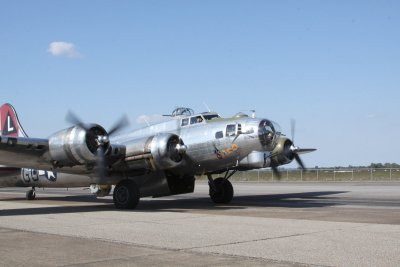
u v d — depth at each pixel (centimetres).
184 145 1716
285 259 717
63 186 2289
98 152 1585
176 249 802
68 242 880
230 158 1770
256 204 1908
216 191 1983
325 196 2372
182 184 1936
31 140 1545
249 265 677
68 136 1562
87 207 1814
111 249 805
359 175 4734
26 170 2338
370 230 1024
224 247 820
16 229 1069
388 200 2058
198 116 1869
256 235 959
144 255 752
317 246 825
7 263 695
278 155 1948
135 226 1122
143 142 1686
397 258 721
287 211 1532
